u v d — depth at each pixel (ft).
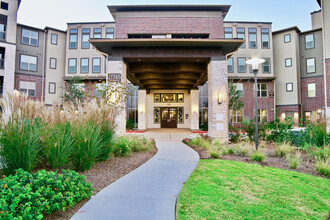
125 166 18.47
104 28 72.23
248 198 11.84
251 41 72.95
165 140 40.37
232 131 36.55
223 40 32.50
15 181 9.37
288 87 70.23
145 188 13.00
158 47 34.63
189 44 33.81
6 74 59.47
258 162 20.72
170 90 72.43
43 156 15.06
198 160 21.33
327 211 10.55
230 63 72.74
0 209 7.50
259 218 9.64
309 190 13.32
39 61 68.03
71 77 68.74
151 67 40.60
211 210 10.24
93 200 11.00
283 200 11.71
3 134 13.03
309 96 68.18
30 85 65.87
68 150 15.12
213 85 34.68
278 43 73.20
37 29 68.28
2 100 13.79
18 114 13.93
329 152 21.39
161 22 38.93
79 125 16.62
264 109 71.56
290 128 31.71
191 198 11.59
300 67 70.59
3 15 60.44
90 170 16.22
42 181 9.75
